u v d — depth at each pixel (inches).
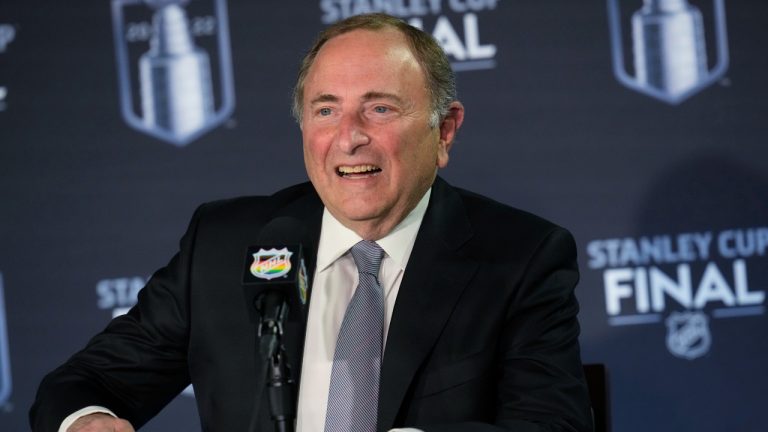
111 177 654.5
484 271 310.0
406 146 294.8
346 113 291.4
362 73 290.4
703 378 634.8
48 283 650.8
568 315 311.6
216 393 310.3
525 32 645.9
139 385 325.7
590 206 641.6
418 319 300.4
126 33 657.0
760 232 634.8
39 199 653.9
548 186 642.8
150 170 655.1
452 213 324.8
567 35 645.9
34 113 655.8
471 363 298.7
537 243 315.9
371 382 292.0
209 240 333.1
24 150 654.5
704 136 639.1
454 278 307.6
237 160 652.7
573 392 294.2
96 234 653.3
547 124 644.1
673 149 640.4
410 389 294.5
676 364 634.8
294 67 653.9
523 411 288.7
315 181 302.8
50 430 285.9
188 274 328.5
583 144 642.8
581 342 637.9
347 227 313.0
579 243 640.4
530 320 305.9
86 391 306.3
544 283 310.2
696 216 637.3
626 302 637.3
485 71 645.9
